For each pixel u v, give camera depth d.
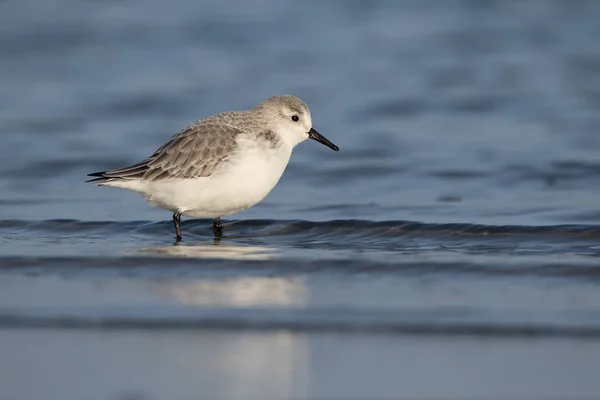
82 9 29.69
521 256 12.92
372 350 9.73
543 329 10.19
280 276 12.09
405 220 14.88
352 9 29.92
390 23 29.00
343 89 23.61
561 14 29.03
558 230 14.21
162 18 29.31
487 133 20.45
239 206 13.66
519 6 29.86
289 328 10.28
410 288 11.57
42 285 11.77
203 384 9.01
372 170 18.14
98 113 22.03
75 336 10.11
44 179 17.72
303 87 23.72
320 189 17.19
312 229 14.73
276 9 29.98
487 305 10.93
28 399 8.70
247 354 9.62
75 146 19.56
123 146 19.62
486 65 25.33
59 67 25.69
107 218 15.32
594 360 9.43
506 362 9.42
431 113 22.05
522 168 17.89
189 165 13.31
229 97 23.05
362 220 14.90
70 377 9.15
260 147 13.42
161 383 8.99
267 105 13.93
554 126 20.75
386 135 20.53
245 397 8.71
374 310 10.78
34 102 22.77
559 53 26.11
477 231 14.32
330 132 20.83
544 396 8.74
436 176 17.72
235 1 30.59
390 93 23.31
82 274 12.20
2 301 11.14
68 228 14.80
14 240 14.00
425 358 9.54
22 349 9.79
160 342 9.93
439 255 13.03
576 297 11.16
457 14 29.45
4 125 20.94
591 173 17.53
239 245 13.82
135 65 25.75
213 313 10.74
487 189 16.88
